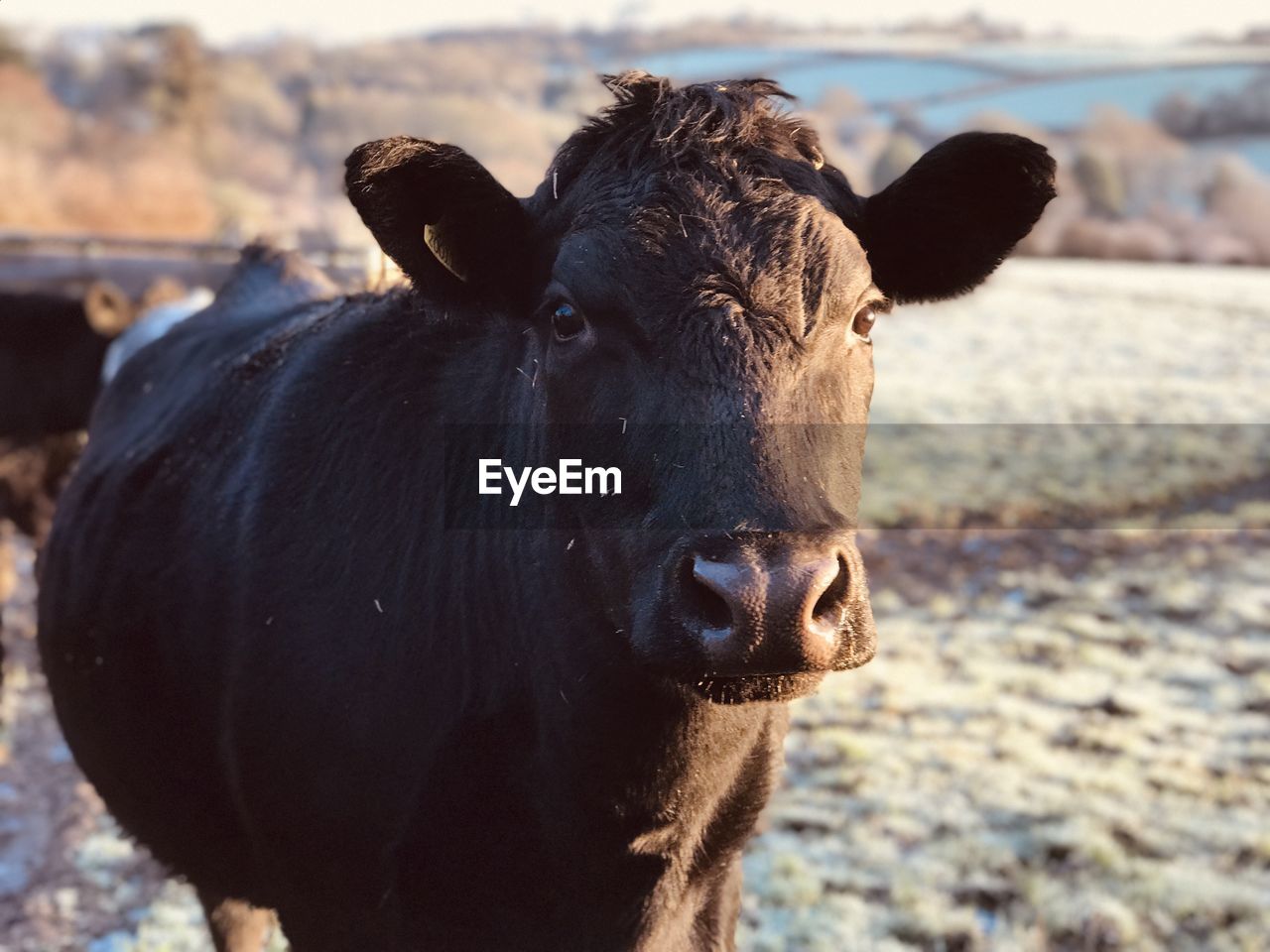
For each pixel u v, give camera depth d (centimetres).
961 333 3128
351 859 302
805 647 200
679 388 224
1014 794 664
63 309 972
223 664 330
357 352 332
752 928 537
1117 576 1127
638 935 274
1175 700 820
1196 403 2166
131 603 366
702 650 208
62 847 618
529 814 273
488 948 277
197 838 366
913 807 652
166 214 4228
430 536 290
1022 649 927
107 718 380
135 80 7006
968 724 768
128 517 386
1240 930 530
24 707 798
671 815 265
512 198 267
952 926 529
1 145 4738
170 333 499
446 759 276
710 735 260
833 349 236
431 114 6962
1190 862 593
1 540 954
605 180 253
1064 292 4147
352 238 1580
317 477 320
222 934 400
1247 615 1005
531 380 271
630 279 233
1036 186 273
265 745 312
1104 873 581
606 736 257
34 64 6919
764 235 234
